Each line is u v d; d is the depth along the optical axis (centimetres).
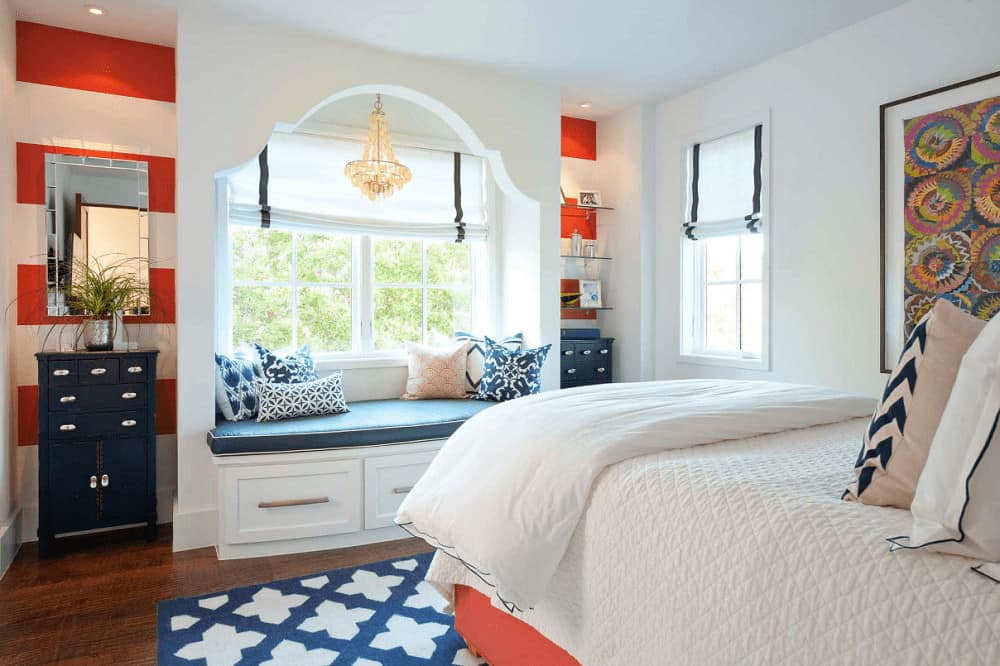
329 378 363
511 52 366
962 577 89
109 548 314
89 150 339
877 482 116
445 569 206
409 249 445
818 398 209
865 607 94
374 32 338
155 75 352
